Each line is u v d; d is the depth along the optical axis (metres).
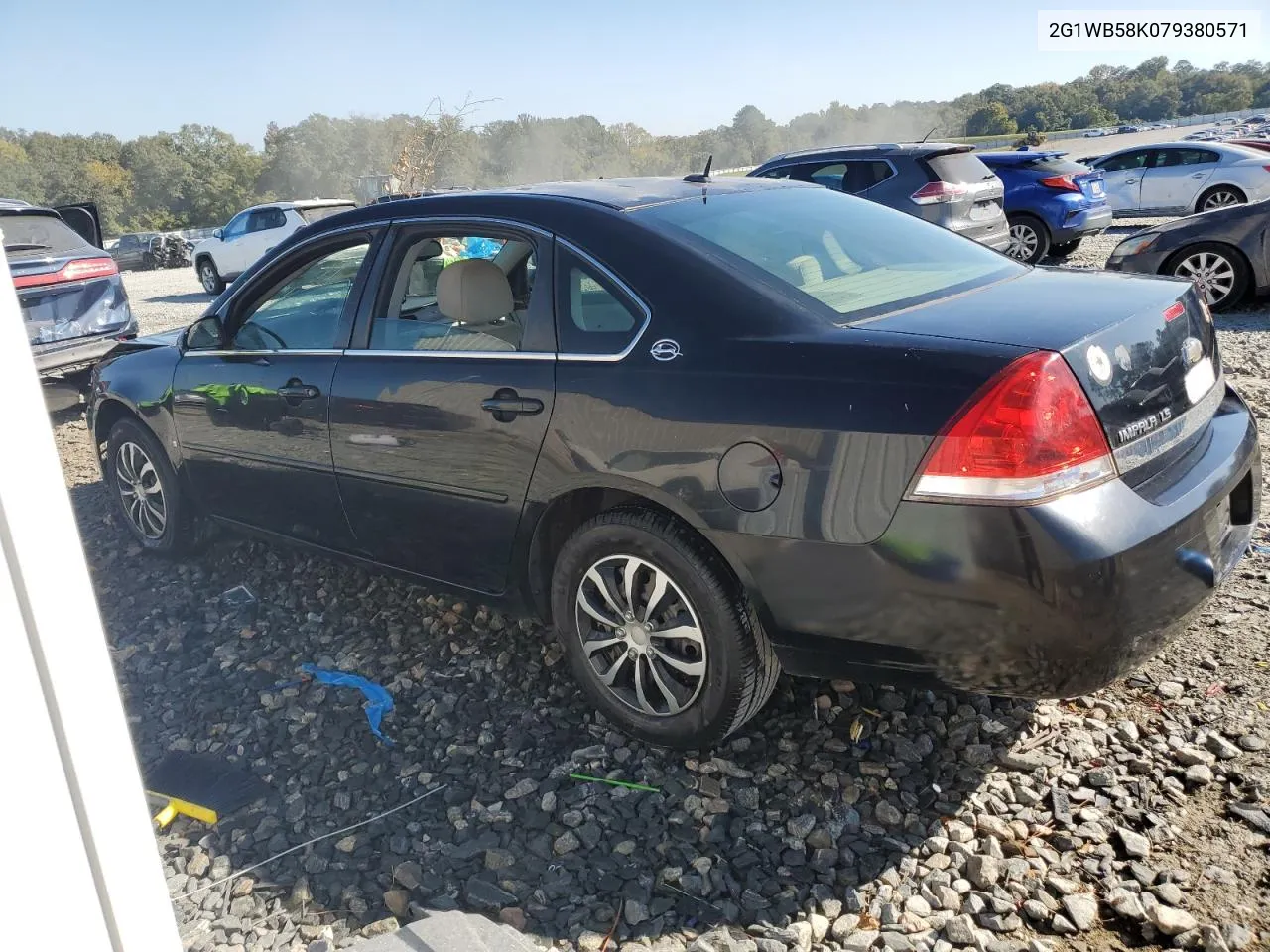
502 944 2.08
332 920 2.30
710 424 2.51
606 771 2.82
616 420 2.68
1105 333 2.36
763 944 2.14
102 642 1.03
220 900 2.39
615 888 2.36
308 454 3.62
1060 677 2.24
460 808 2.69
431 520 3.27
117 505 4.77
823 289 2.74
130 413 4.54
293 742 3.08
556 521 3.03
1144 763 2.64
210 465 4.11
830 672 2.51
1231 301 8.81
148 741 3.15
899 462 2.25
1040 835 2.44
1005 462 2.15
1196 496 2.40
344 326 3.51
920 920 2.20
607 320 2.82
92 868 1.02
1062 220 12.51
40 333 7.57
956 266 3.13
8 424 0.94
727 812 2.61
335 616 3.95
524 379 2.91
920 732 2.87
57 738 0.99
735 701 2.66
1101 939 2.12
